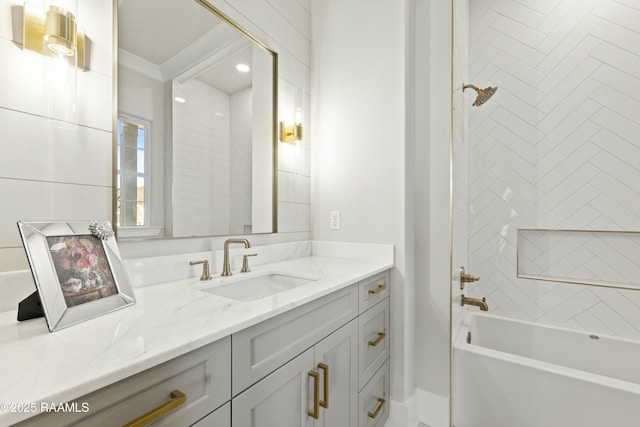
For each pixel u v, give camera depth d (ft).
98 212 2.90
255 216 4.94
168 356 1.65
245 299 3.98
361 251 5.50
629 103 5.83
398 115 5.21
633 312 5.74
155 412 1.60
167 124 3.61
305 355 2.94
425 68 5.49
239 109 4.65
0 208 2.30
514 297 6.88
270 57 5.25
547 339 6.09
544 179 6.63
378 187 5.41
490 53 7.19
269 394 2.48
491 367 4.63
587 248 6.23
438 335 5.29
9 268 2.33
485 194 7.25
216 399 2.02
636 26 5.77
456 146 4.38
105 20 2.97
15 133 2.39
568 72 6.38
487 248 7.20
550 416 4.13
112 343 1.72
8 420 1.08
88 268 2.26
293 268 4.58
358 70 5.67
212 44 4.21
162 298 2.77
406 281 5.11
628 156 5.84
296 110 5.87
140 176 3.31
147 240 3.36
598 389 3.80
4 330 1.89
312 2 6.34
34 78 2.49
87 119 2.83
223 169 4.38
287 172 5.66
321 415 3.21
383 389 4.83
